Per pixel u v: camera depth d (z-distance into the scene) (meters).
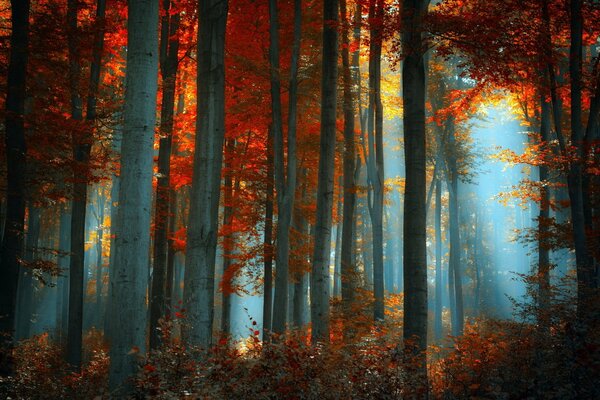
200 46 10.61
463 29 10.73
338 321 16.11
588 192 14.52
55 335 29.88
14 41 12.84
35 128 13.98
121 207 7.84
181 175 19.69
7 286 12.16
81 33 14.39
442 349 11.19
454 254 31.84
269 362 7.45
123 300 7.69
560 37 15.92
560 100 15.33
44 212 32.41
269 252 19.38
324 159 15.06
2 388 9.70
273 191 19.69
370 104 19.38
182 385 7.08
